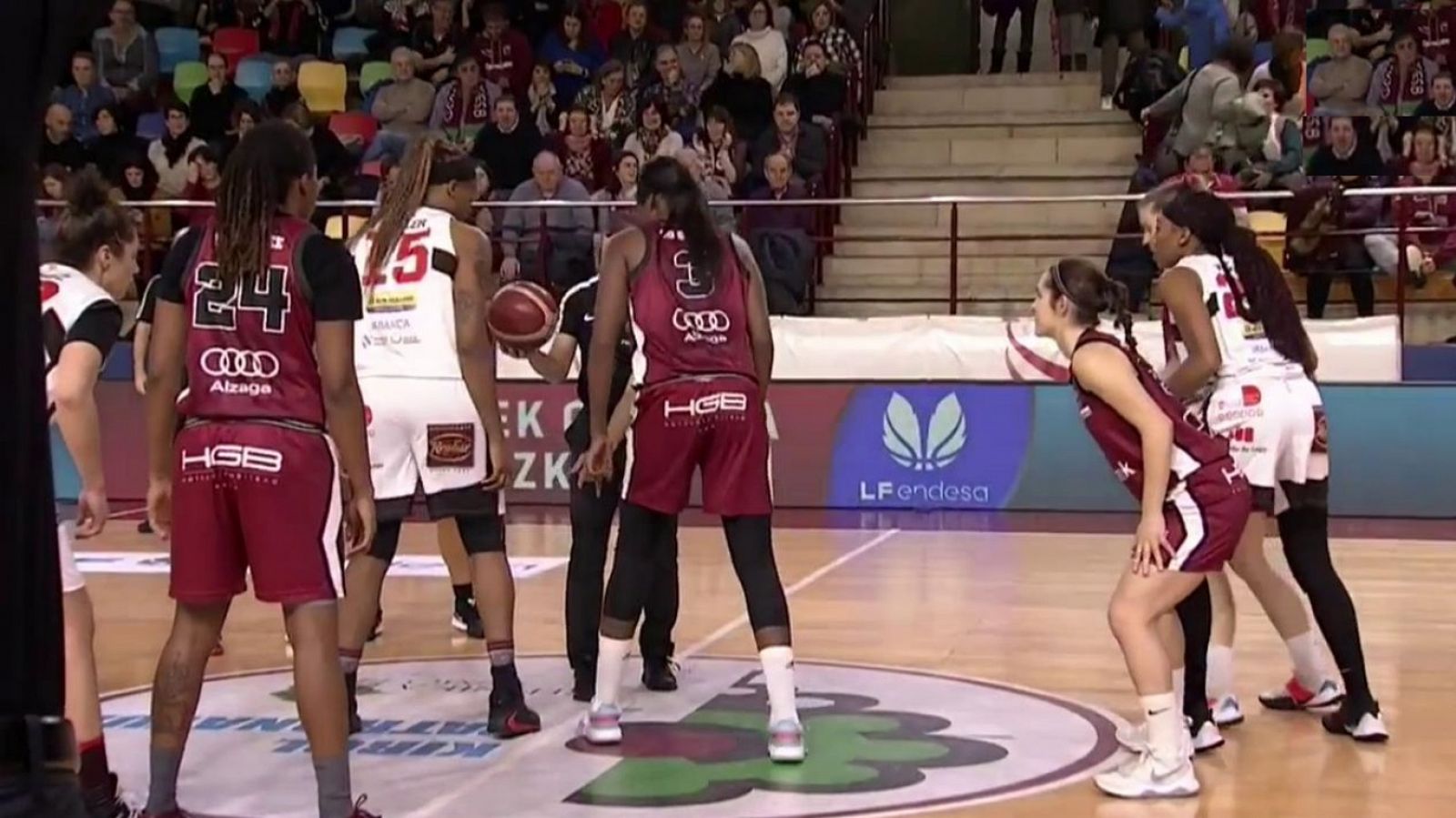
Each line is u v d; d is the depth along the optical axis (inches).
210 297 157.5
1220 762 200.2
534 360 231.5
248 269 156.3
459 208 213.5
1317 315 514.3
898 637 285.6
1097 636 285.6
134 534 444.5
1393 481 467.2
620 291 202.1
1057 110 680.4
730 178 560.7
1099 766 197.0
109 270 173.2
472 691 244.4
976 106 696.4
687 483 202.1
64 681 69.2
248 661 268.4
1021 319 496.1
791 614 308.8
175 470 158.6
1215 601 221.0
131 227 175.5
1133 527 446.9
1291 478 212.7
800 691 241.6
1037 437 485.1
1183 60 698.8
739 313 201.5
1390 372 474.9
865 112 685.3
